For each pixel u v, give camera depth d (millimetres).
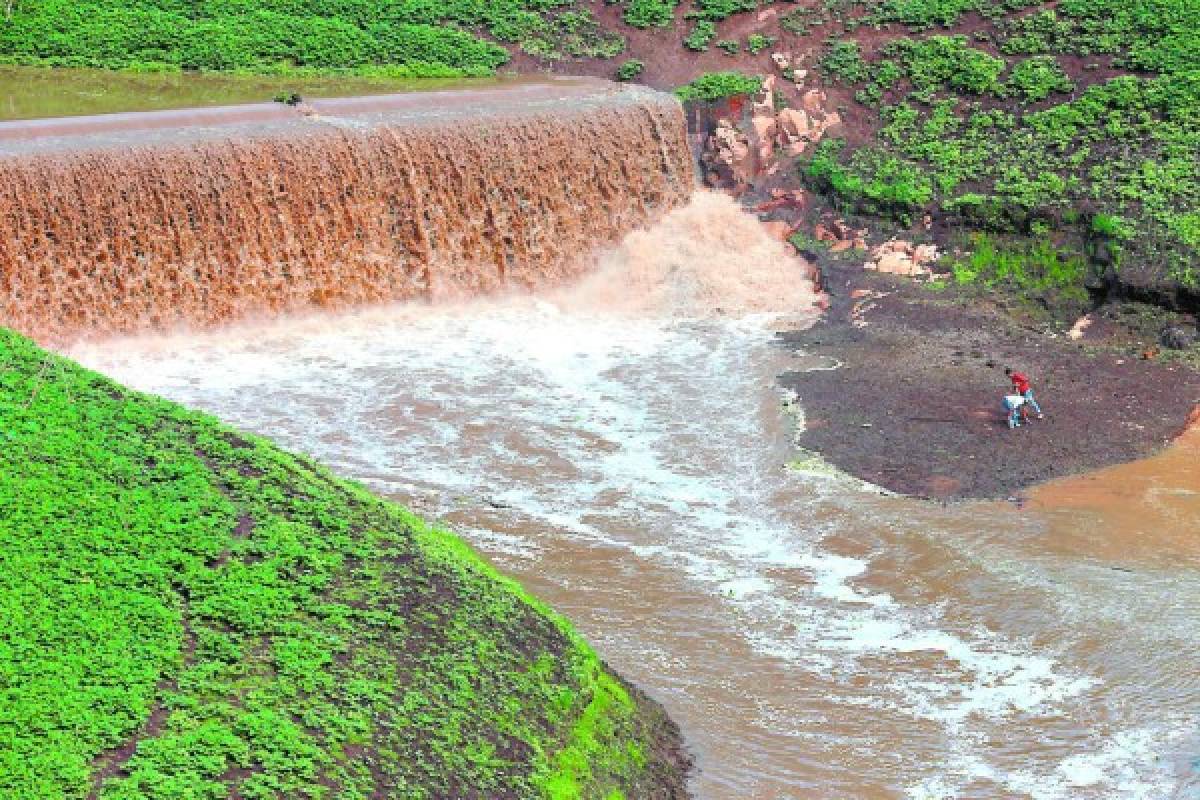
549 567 25219
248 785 16844
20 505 20531
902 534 26500
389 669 19219
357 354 33500
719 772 20406
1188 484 28281
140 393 24484
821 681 22547
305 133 35656
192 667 18500
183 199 33750
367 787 17297
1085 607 24344
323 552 21156
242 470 22703
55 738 16969
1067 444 29656
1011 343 34469
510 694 19547
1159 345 34094
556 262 38094
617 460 29156
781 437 30078
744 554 25969
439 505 27031
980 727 21609
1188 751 21109
